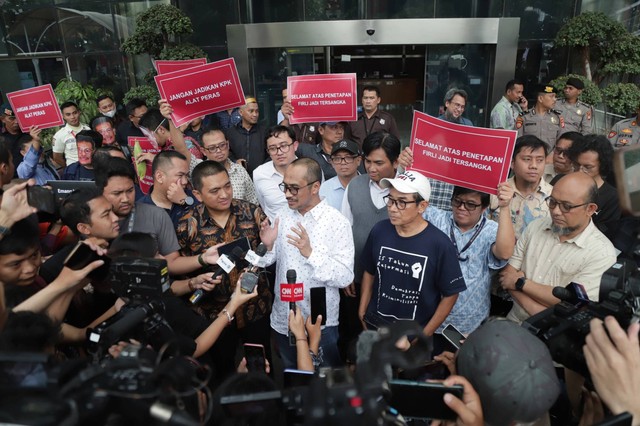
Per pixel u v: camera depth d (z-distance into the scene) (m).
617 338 1.07
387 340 1.02
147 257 1.77
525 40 8.05
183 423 0.97
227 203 2.65
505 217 2.36
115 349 1.37
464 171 2.56
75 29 8.91
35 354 0.98
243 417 1.21
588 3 7.88
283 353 2.68
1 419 0.84
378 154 2.99
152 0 8.58
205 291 2.40
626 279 1.37
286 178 2.48
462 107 5.97
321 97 4.14
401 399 1.22
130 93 7.76
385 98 8.55
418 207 2.23
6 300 1.61
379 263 2.40
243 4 8.30
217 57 8.58
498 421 1.15
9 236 1.60
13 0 8.80
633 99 7.13
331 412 0.92
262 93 8.41
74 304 2.06
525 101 6.80
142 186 3.74
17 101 4.68
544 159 2.87
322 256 2.43
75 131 5.75
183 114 3.76
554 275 2.30
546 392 1.11
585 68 7.58
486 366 1.14
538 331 1.42
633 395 1.02
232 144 5.25
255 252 2.31
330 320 2.57
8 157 2.65
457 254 2.50
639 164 0.99
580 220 2.17
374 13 8.16
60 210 2.16
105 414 0.97
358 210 3.12
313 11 8.23
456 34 7.59
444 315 2.27
